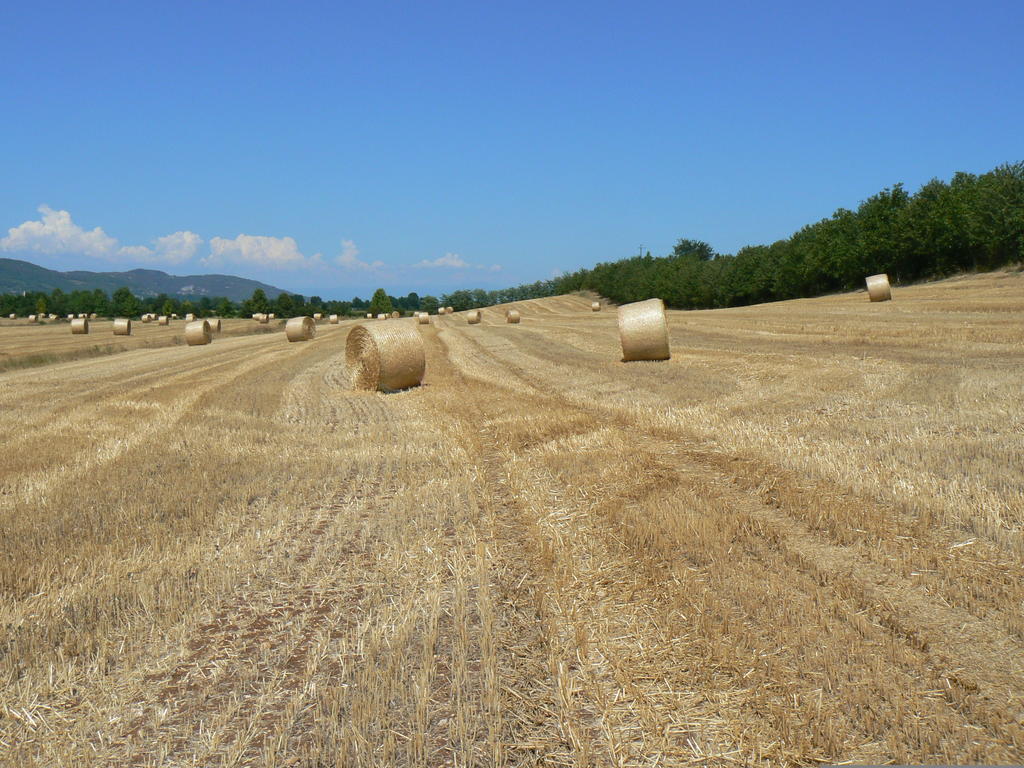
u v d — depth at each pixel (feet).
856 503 24.13
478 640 16.62
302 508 28.17
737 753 12.38
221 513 27.12
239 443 41.29
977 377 48.24
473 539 23.56
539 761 12.49
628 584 19.11
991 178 186.19
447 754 12.64
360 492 30.48
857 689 13.67
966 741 12.26
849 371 55.98
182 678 15.67
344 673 15.28
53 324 321.73
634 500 26.71
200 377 80.79
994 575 18.26
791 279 255.50
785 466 29.63
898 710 12.90
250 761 12.71
